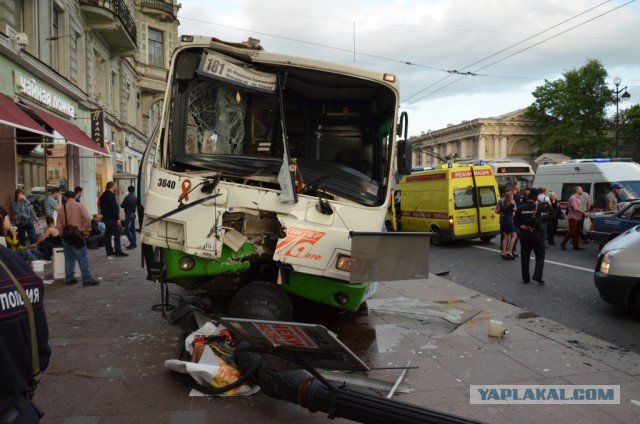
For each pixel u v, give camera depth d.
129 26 24.34
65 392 4.33
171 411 3.97
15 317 1.89
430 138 74.88
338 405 3.29
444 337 6.01
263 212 5.07
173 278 5.50
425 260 4.88
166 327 6.33
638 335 6.31
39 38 15.80
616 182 16.86
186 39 5.41
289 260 4.98
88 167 21.33
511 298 8.48
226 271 5.11
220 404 4.09
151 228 5.13
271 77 5.62
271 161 5.55
